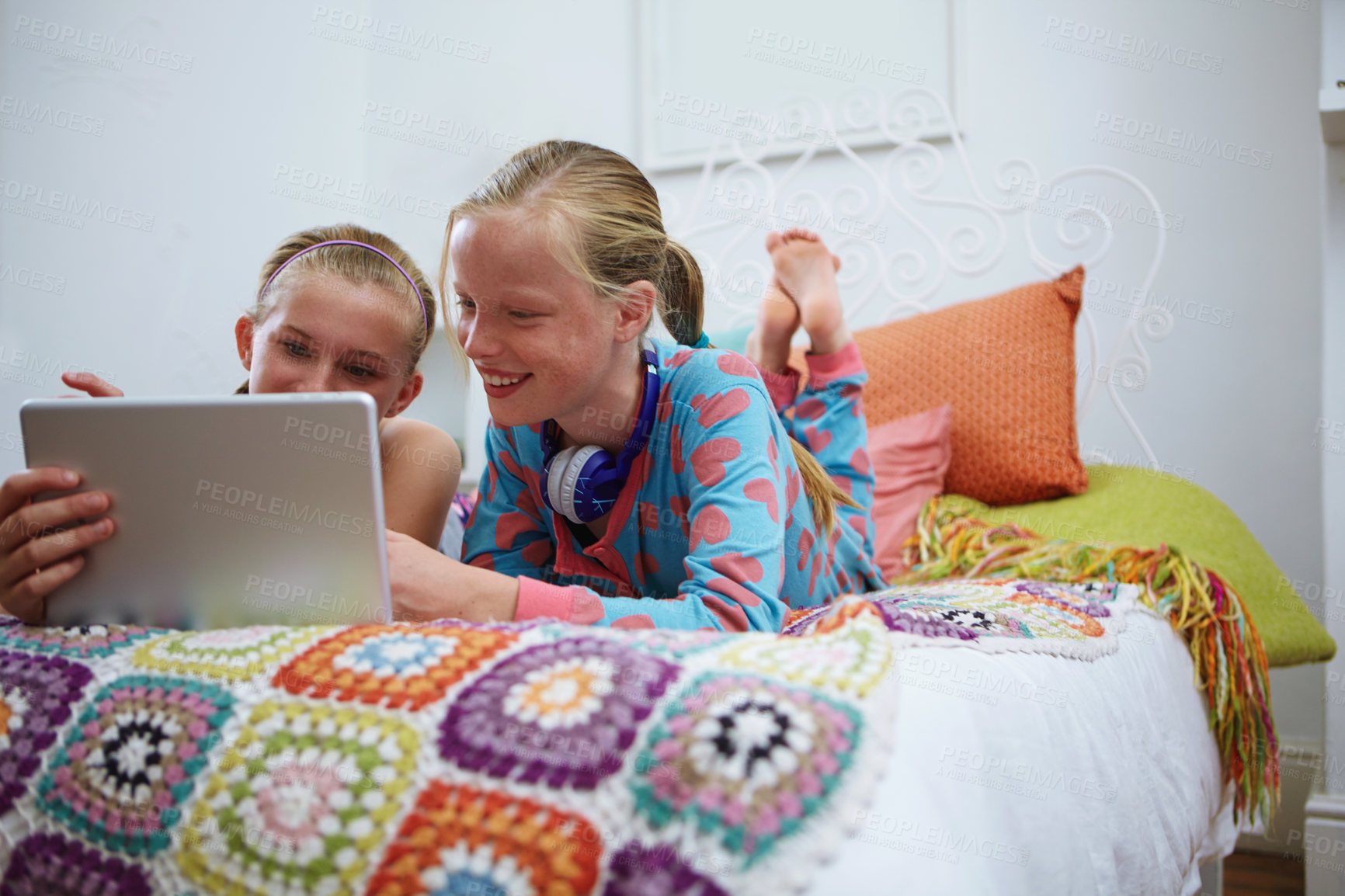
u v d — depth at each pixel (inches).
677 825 14.8
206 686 18.9
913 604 34.2
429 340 45.0
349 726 17.3
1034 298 73.7
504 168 33.5
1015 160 85.5
